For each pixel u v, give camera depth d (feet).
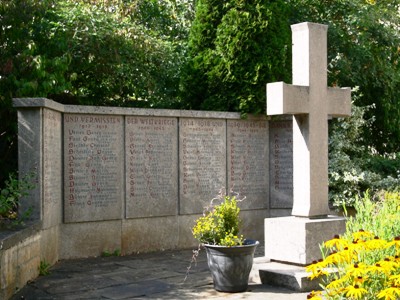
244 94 25.62
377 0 35.65
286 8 26.76
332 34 30.99
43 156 18.63
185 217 23.95
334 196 26.91
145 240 22.81
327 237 17.35
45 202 18.74
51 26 24.80
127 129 22.43
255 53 25.55
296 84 17.83
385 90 31.91
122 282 17.01
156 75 28.91
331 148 28.60
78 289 16.07
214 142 24.84
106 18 26.68
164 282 17.02
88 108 21.30
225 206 16.44
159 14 32.76
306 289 15.80
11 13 22.16
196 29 27.14
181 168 23.86
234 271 15.64
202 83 26.78
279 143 26.13
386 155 33.83
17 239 15.33
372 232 12.73
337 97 18.25
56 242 20.21
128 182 22.40
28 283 16.71
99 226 21.62
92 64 26.63
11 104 21.83
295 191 17.94
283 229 17.53
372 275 11.15
